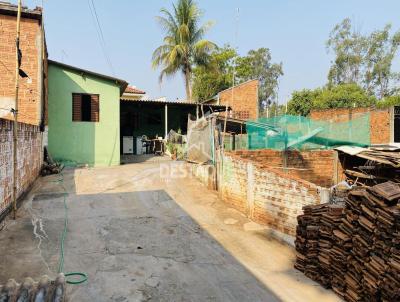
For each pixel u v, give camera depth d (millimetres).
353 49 41281
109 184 10719
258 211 7910
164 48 27234
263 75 51312
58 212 7723
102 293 4438
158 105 20828
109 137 15539
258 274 5336
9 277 4613
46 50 13867
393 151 11102
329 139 13141
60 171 12734
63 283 3492
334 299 4629
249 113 27219
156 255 5812
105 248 5957
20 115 11781
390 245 3963
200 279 5039
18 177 7824
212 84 34312
